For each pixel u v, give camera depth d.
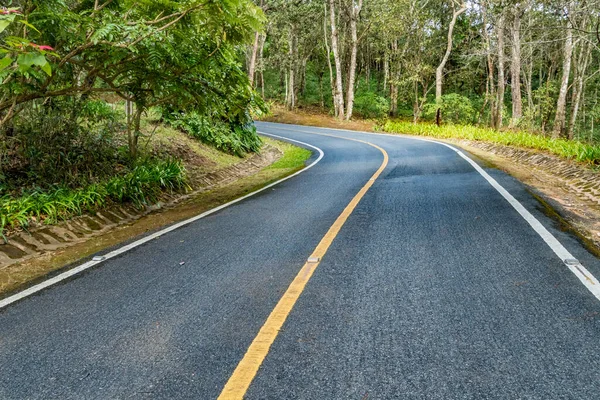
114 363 2.52
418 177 9.26
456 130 22.16
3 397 2.23
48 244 5.38
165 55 5.96
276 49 41.47
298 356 2.47
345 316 2.95
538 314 2.84
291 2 34.81
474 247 4.29
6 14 2.78
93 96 9.02
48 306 3.46
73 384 2.32
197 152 13.30
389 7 30.67
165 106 9.23
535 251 4.08
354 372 2.29
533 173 9.41
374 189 8.05
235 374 2.32
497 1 22.00
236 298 3.37
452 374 2.23
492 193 6.93
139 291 3.66
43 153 7.79
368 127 30.11
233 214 6.73
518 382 2.14
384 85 46.28
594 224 5.12
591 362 2.28
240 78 6.98
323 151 17.70
